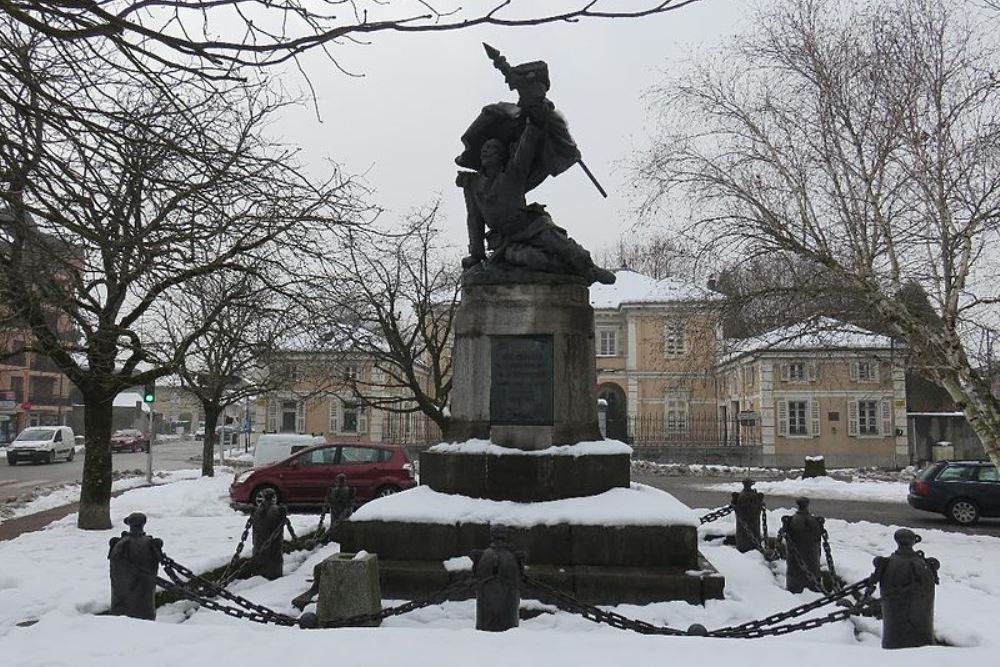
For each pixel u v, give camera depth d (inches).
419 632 226.2
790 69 596.1
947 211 561.3
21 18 165.6
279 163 346.3
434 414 916.0
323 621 247.3
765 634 237.0
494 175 371.6
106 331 489.1
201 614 298.4
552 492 331.9
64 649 210.2
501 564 238.8
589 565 308.8
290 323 604.4
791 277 604.1
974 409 589.9
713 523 550.9
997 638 238.1
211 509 715.4
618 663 198.5
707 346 669.9
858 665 199.0
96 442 564.1
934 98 562.6
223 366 1016.9
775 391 1662.2
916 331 579.8
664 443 1781.5
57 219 231.8
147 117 248.4
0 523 650.2
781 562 394.9
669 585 297.1
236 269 486.9
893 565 232.4
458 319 364.2
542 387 349.7
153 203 327.0
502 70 348.8
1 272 344.5
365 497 772.0
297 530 514.0
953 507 785.6
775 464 1649.9
